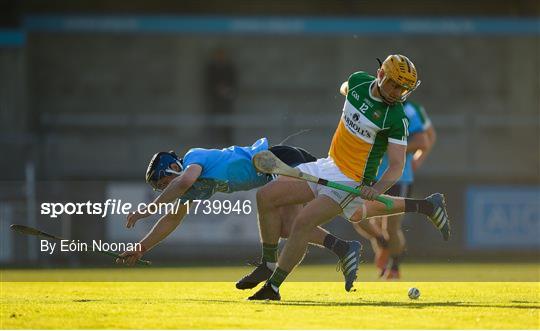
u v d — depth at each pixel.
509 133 73.12
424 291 28.81
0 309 21.64
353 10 79.88
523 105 81.88
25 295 27.14
